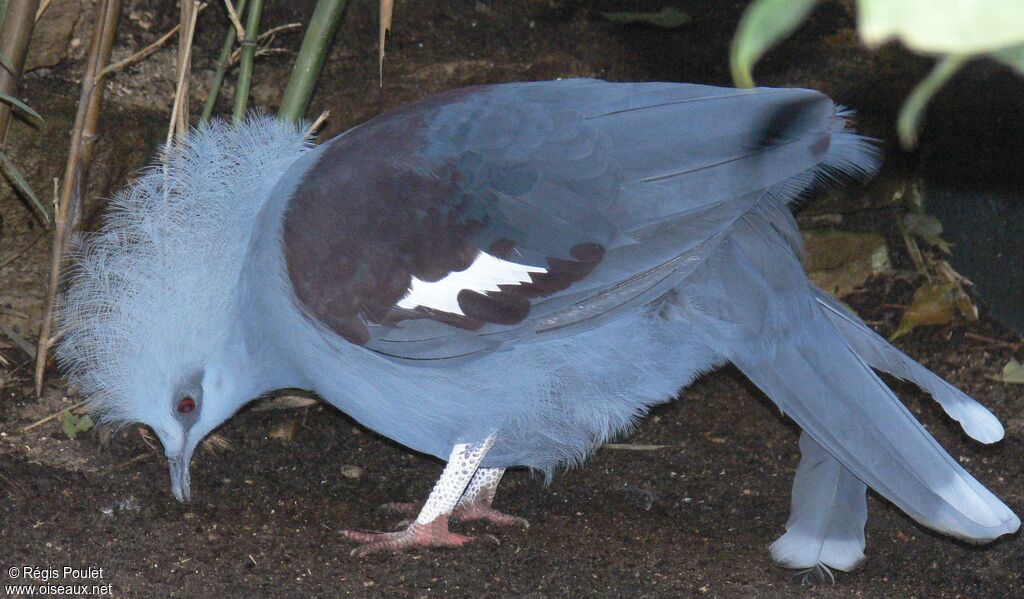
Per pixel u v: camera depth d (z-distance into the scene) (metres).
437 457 6.39
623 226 5.04
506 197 5.11
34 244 7.22
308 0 8.01
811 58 8.55
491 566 5.51
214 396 5.68
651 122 5.13
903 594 5.41
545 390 5.36
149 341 5.48
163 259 5.50
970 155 8.12
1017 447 6.91
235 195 5.56
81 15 7.27
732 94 5.15
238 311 5.56
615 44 8.49
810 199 8.31
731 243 5.30
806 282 5.45
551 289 5.09
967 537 5.15
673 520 6.16
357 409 5.66
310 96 6.91
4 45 6.45
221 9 7.79
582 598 5.21
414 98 7.97
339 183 5.27
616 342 5.29
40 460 6.25
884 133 8.41
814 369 5.34
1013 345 7.90
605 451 6.89
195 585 5.18
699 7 8.85
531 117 5.26
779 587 5.39
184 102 6.61
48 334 6.64
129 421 5.86
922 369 5.74
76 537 5.55
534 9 8.49
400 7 8.18
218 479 6.33
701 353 5.54
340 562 5.50
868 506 6.31
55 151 7.03
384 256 5.14
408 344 5.21
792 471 6.67
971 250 8.33
